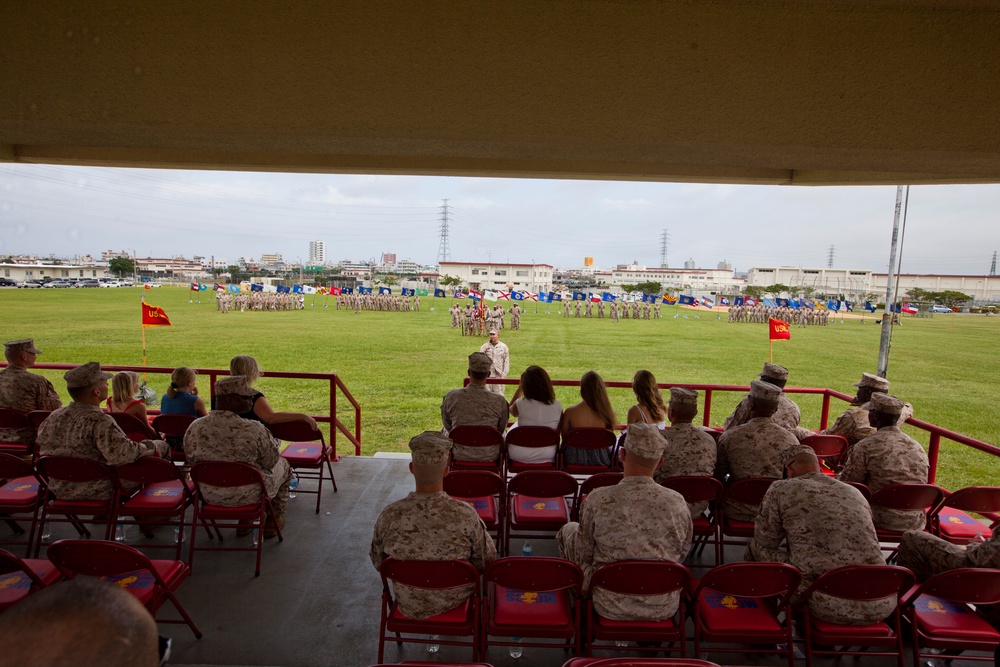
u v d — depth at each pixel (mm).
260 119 2299
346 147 2805
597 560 3193
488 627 3127
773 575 3002
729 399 14977
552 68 2287
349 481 6316
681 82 2287
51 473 4176
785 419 5945
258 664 3387
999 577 2928
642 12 2238
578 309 47281
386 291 76062
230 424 4383
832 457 6277
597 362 20734
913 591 3393
